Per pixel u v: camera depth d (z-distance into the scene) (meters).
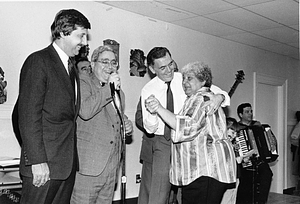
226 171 2.20
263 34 5.35
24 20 3.43
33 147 1.85
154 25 4.54
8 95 3.32
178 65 4.86
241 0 3.85
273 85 6.84
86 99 2.17
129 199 4.19
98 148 2.29
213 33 5.29
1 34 3.29
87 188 2.28
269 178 4.54
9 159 2.95
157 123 2.54
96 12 3.95
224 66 5.62
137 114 3.13
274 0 3.84
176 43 4.83
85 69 3.41
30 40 3.47
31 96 1.88
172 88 2.89
